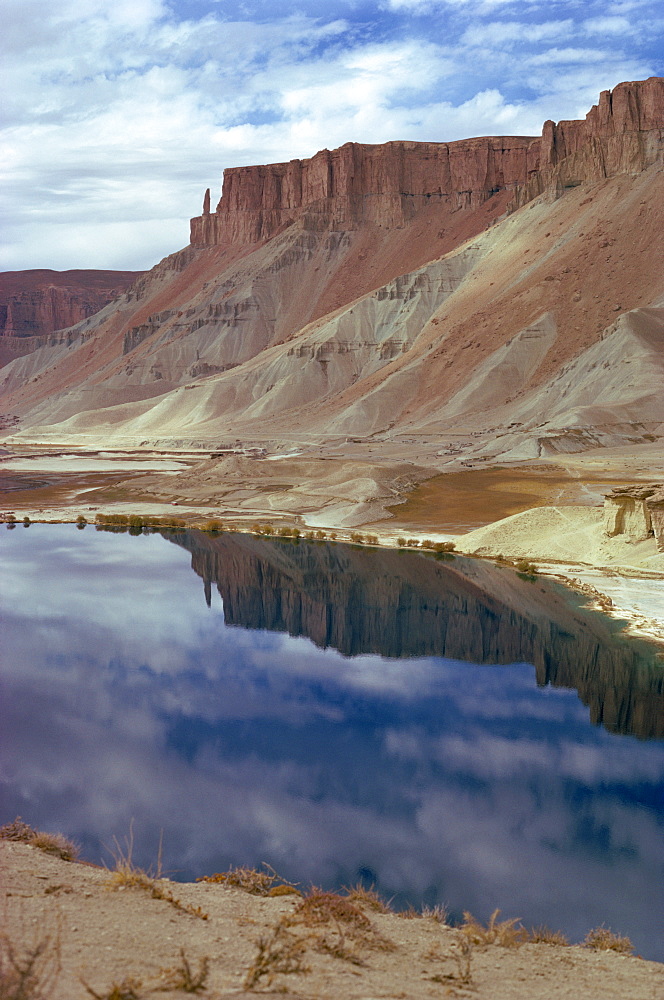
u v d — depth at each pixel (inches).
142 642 1982.0
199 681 1689.2
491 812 1090.7
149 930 428.1
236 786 1168.8
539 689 1648.6
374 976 408.5
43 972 333.7
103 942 397.1
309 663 1827.0
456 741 1365.7
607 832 1034.1
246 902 538.6
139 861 920.9
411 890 881.5
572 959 506.6
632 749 1328.7
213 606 2362.2
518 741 1359.5
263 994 346.0
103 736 1368.1
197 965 378.9
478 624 2156.7
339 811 1080.8
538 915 831.1
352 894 622.2
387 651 1926.7
